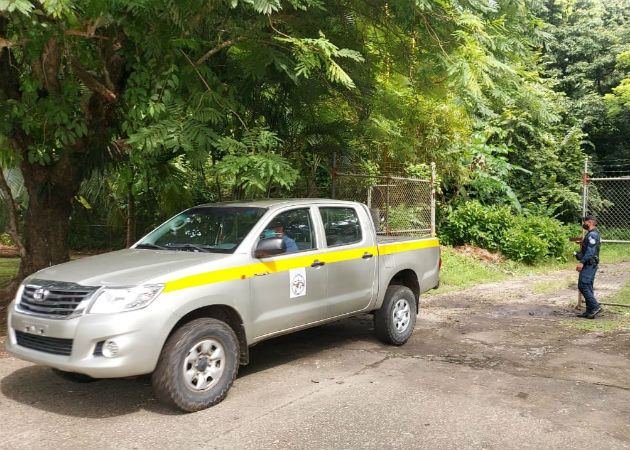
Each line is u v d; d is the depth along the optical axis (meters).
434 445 4.12
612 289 12.18
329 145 11.00
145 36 7.12
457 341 7.40
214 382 4.88
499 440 4.22
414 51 9.04
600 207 22.47
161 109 6.93
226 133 8.66
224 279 5.05
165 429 4.41
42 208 9.48
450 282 12.91
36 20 6.48
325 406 4.89
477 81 8.21
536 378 5.75
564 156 23.00
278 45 7.36
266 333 5.50
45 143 9.02
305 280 5.88
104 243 20.34
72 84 8.06
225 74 8.54
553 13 28.45
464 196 18.00
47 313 4.59
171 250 5.69
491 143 21.58
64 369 4.42
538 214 20.78
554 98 23.23
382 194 13.13
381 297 6.88
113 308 4.40
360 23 8.99
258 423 4.52
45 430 4.39
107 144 8.97
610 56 26.25
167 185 10.02
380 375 5.82
